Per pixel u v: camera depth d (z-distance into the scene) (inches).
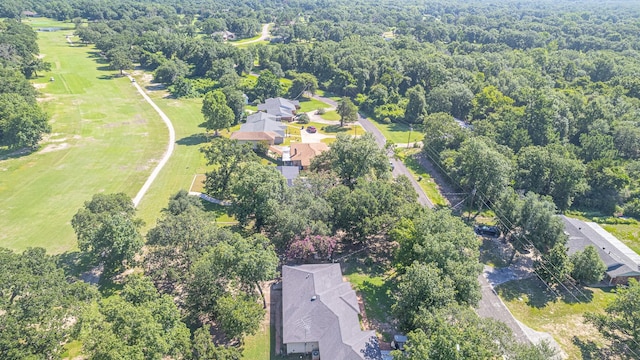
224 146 3287.4
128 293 1854.1
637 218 3462.1
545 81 5866.1
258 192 2711.6
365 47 7578.7
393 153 4542.3
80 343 2006.6
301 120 5423.2
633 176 3833.7
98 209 2549.2
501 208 3014.3
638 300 1990.7
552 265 2527.1
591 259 2502.5
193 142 4512.8
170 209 2874.0
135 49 7632.9
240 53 7175.2
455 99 5452.8
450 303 1820.9
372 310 2295.8
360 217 2645.2
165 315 1744.6
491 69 6584.6
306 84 6338.6
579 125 4643.2
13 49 6481.3
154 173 3757.4
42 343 1617.9
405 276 2038.6
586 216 3494.1
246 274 2096.5
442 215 2431.1
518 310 2388.0
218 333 2096.5
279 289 2420.0
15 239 2731.3
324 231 2486.5
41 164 3811.5
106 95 5935.0
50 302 1737.2
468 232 2297.0
